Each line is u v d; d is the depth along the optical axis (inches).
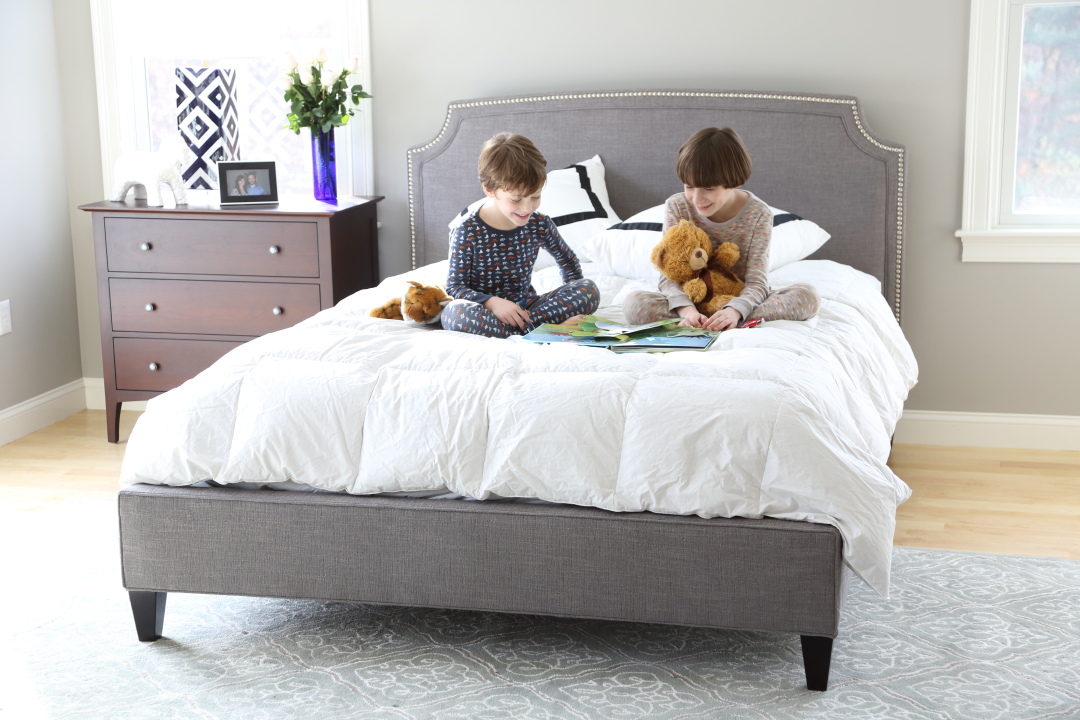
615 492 72.0
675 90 138.3
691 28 139.1
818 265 127.2
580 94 140.8
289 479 77.2
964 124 133.8
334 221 133.3
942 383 140.2
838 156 134.4
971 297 137.3
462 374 78.2
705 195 99.2
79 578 95.3
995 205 135.0
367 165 150.6
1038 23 132.3
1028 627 84.0
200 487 79.4
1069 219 134.7
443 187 146.3
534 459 73.0
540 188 96.9
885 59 134.7
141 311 138.8
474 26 144.6
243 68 153.3
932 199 136.4
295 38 150.9
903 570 96.1
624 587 72.8
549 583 73.9
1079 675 75.8
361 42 147.3
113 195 141.1
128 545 79.7
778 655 79.4
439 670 77.5
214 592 79.2
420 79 147.4
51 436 144.9
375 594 76.8
